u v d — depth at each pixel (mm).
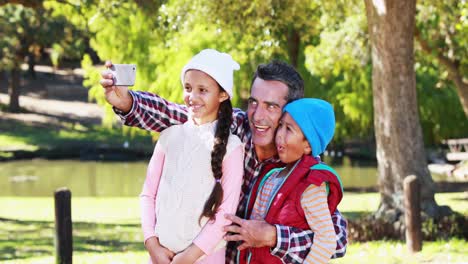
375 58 10883
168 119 3133
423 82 23641
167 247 2980
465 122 24234
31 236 11883
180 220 2951
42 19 33719
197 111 2990
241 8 12648
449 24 14859
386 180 10883
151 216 3072
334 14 15477
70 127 37625
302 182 2891
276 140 2975
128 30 21219
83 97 44094
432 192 10758
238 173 2982
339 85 22078
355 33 15188
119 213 15438
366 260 8344
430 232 10258
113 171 29562
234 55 16688
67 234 7195
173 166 3023
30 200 18453
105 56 21797
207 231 2914
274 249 2840
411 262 8195
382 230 10516
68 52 35969
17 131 36562
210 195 2926
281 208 2904
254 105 3051
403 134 10758
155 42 20875
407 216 8812
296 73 3078
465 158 25484
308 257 2834
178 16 13094
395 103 10727
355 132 23812
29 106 41406
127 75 2934
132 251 9859
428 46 15828
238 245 3074
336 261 8305
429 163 28500
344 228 3113
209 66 2963
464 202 14570
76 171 29625
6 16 32875
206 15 12695
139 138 35969
